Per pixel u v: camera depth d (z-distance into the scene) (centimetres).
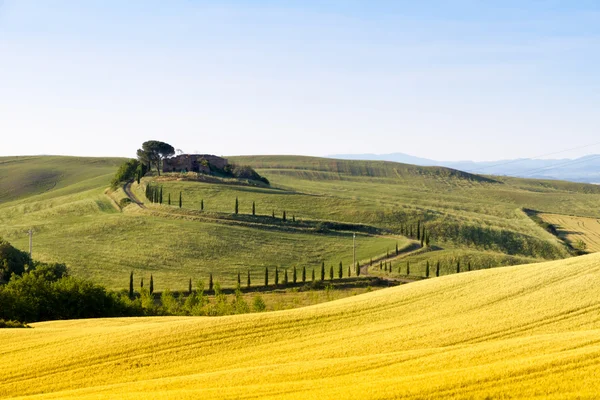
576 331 5712
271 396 4197
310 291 16050
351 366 4916
